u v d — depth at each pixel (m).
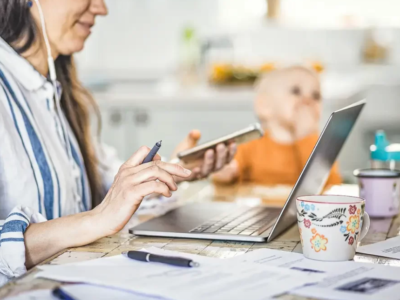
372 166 1.26
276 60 4.02
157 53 4.05
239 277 0.70
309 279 0.69
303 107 2.00
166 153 3.24
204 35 4.03
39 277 0.72
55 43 1.28
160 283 0.67
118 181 0.92
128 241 0.93
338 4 4.00
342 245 0.78
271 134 1.97
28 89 1.21
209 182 1.65
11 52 1.19
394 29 3.99
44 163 1.13
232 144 1.35
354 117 1.15
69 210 1.20
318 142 0.90
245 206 1.22
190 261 0.74
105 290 0.67
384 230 1.01
